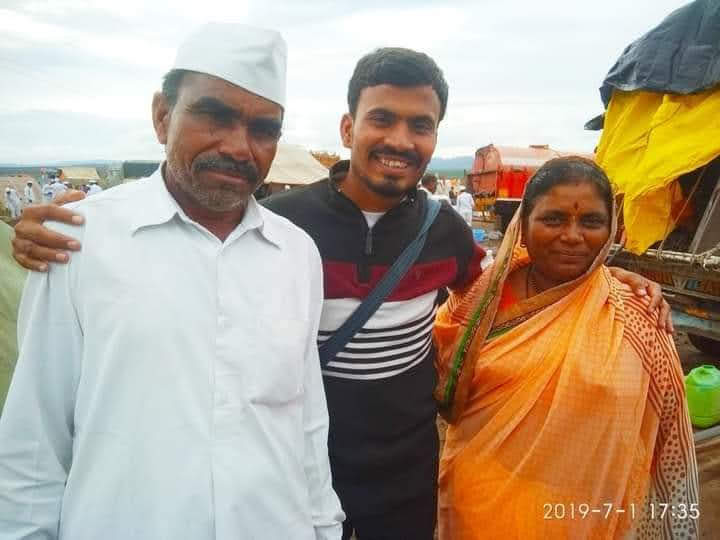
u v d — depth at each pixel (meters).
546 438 1.81
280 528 1.32
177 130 1.29
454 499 2.05
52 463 1.22
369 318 1.87
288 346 1.36
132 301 1.20
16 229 1.23
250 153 1.31
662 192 5.27
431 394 2.10
